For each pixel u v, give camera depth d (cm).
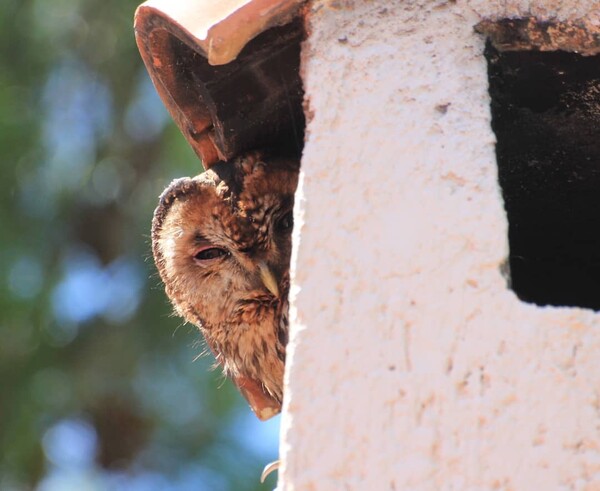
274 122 549
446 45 540
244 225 561
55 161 620
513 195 548
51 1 624
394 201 537
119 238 621
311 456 534
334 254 537
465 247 536
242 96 546
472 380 534
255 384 564
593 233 550
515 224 550
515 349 534
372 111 539
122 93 623
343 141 538
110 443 619
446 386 534
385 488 533
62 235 620
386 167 538
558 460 532
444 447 533
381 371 534
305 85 540
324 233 537
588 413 533
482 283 535
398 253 536
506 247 536
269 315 562
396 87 539
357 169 538
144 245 621
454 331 535
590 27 540
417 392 534
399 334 535
